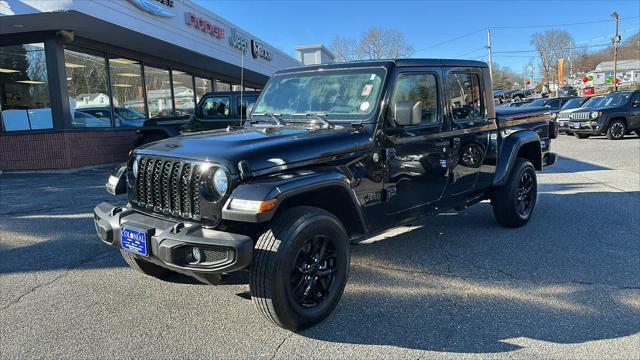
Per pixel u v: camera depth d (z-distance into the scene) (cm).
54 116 1220
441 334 332
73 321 358
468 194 521
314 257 342
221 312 372
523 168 580
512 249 514
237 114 1030
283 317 322
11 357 307
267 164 322
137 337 333
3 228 623
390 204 416
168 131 1188
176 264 311
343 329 341
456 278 433
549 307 371
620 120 1705
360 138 382
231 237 299
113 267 475
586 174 1005
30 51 1223
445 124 468
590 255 491
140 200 368
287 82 464
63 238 574
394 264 471
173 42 1446
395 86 410
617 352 305
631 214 654
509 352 308
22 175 1144
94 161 1306
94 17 1086
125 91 1530
